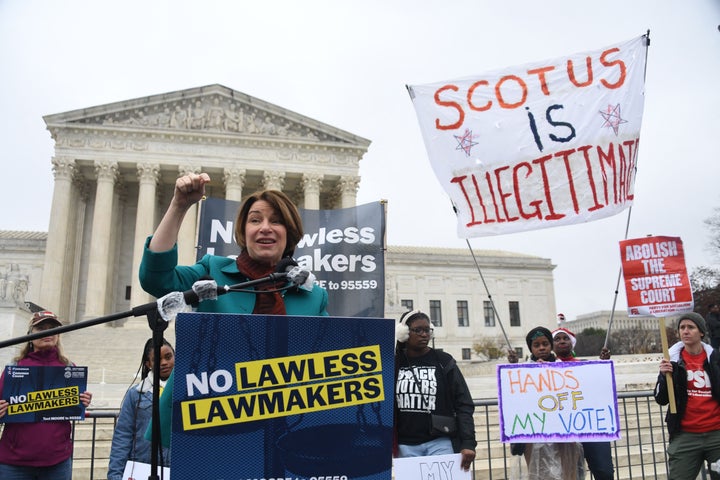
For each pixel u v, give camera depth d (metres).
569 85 7.09
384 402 2.88
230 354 2.71
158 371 2.83
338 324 2.88
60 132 43.78
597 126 6.94
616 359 36.44
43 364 6.38
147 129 44.81
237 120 47.12
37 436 5.85
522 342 70.12
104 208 42.91
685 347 6.76
